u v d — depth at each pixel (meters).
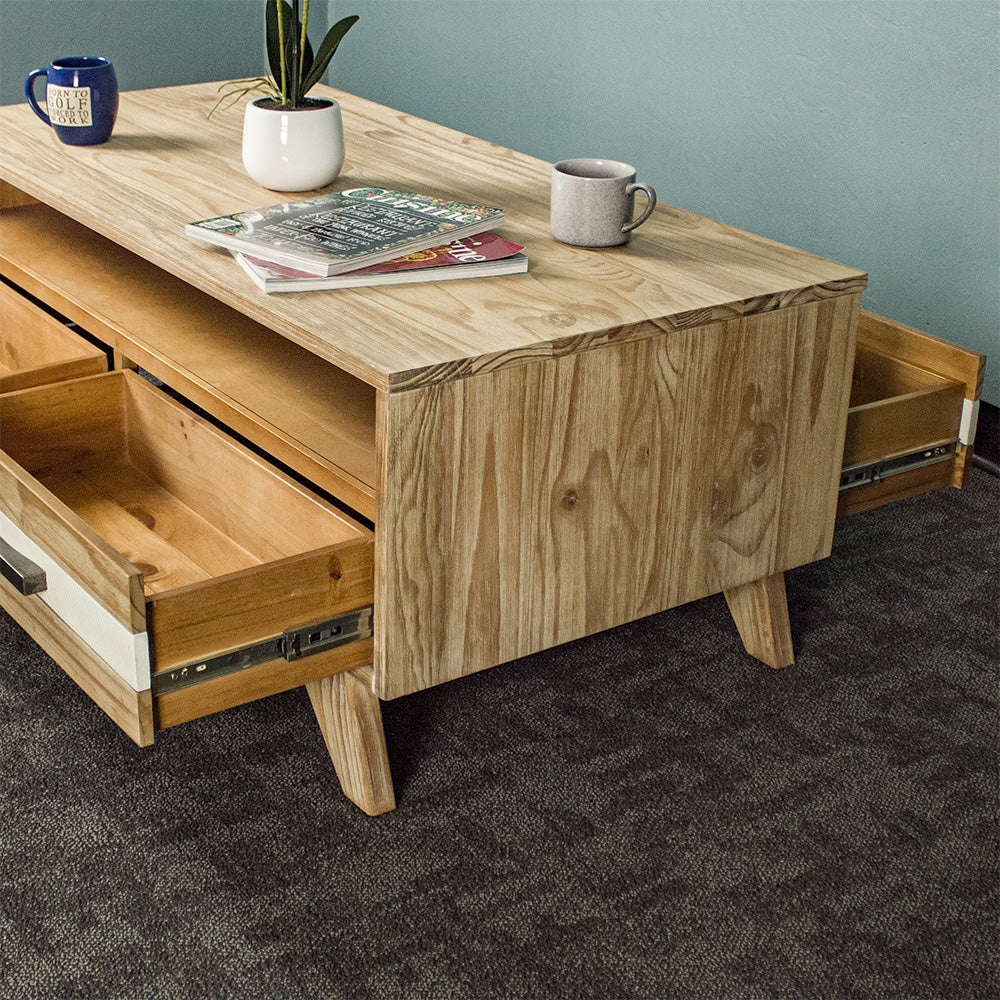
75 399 1.38
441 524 1.03
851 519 1.68
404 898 1.03
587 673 1.34
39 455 1.38
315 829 1.10
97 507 1.34
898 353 1.41
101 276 1.58
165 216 1.30
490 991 0.95
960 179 1.83
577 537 1.12
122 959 0.96
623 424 1.10
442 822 1.12
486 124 2.60
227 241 1.18
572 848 1.10
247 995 0.94
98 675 1.01
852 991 0.96
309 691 1.16
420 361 0.96
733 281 1.18
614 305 1.10
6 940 0.97
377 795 1.12
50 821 1.09
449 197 1.42
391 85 2.81
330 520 1.13
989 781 1.20
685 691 1.32
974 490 1.78
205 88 1.92
